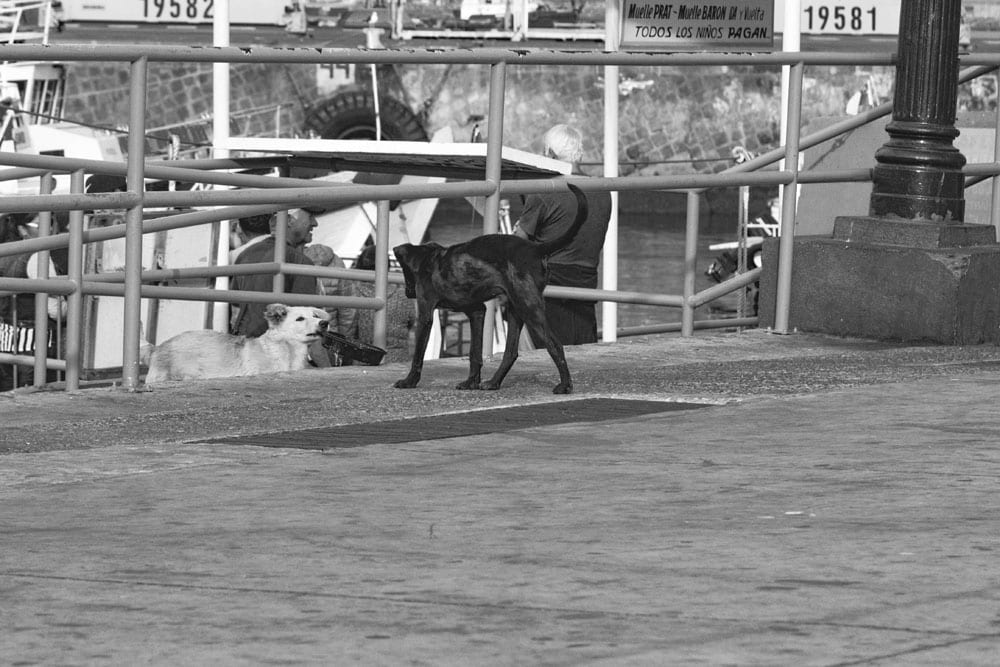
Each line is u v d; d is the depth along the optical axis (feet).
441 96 180.34
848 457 33.47
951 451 33.81
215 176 49.08
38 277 53.31
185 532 27.96
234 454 34.71
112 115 171.32
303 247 64.44
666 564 25.29
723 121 186.29
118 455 34.60
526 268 41.63
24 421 38.91
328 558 25.99
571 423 38.06
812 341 51.98
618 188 50.06
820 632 21.52
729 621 22.12
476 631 21.84
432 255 42.65
